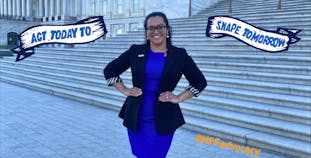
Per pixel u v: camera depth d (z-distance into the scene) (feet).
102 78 35.04
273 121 18.39
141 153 9.53
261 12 41.88
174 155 16.07
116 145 17.78
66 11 125.08
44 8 154.30
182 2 58.34
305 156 15.30
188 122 20.52
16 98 31.83
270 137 17.10
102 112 25.90
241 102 21.33
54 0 139.95
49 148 17.16
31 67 47.91
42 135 19.44
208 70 27.73
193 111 21.80
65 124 22.00
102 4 91.71
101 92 30.22
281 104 20.08
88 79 35.17
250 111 20.22
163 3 61.36
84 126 21.56
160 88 9.01
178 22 49.96
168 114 9.24
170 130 9.19
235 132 18.17
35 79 40.60
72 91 33.09
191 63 9.14
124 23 83.41
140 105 9.24
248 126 18.86
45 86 36.83
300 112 18.26
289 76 22.56
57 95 33.83
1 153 16.29
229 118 19.72
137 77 9.15
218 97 23.13
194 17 50.85
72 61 44.93
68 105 28.60
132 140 9.69
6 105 28.22
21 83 40.75
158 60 9.04
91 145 17.71
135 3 80.53
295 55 27.09
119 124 22.20
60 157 15.88
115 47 47.32
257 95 21.29
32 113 25.21
